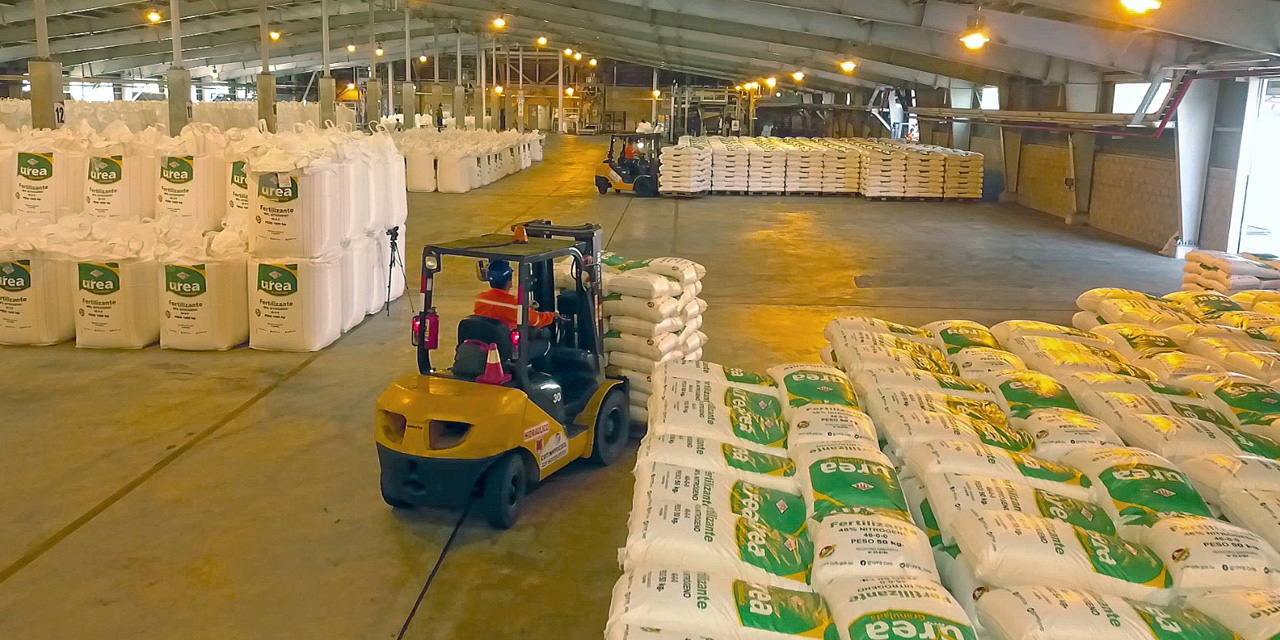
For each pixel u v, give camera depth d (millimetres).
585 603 4449
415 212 19109
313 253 8414
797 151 23812
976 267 13711
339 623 4227
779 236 16516
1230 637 2533
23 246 8297
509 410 5023
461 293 11258
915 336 5344
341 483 5730
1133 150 16938
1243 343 5168
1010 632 2537
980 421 3916
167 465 5934
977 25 13164
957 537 3014
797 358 8727
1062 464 3646
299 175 8211
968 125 26750
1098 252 15312
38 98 12797
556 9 26719
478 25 35844
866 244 15766
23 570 4621
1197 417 4117
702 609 2648
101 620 4207
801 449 3611
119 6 27641
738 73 42688
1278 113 13445
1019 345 5098
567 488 5773
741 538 3057
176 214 9062
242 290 8555
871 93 34906
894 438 3764
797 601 2754
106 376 7688
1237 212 13906
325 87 22484
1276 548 3018
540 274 6086
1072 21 13922
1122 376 4512
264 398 7242
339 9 31188
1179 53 13703
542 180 27219
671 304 6695
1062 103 19438
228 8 28375
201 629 4156
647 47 37000
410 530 5156
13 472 5781
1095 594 2650
